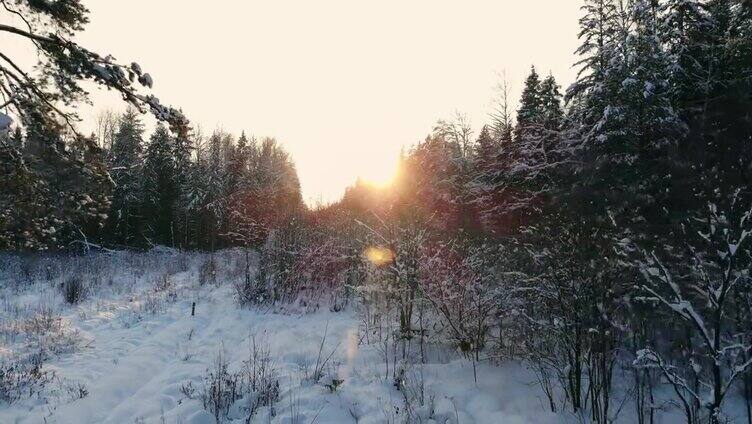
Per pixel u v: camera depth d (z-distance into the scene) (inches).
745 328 218.4
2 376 278.1
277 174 1886.1
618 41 415.8
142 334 396.2
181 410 236.7
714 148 332.2
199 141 2044.8
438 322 348.2
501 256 350.0
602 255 237.5
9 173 315.3
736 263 213.8
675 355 252.5
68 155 334.3
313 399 247.3
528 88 836.0
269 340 367.6
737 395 229.0
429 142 936.3
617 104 380.8
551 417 219.9
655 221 323.9
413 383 262.4
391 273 356.5
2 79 293.6
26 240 352.2
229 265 737.0
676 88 386.3
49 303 523.8
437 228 493.4
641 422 207.8
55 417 235.8
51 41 278.8
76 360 326.6
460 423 223.3
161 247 1364.4
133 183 1370.6
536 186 557.9
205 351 352.2
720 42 382.9
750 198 272.5
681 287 259.3
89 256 1028.5
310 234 575.2
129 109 1672.0
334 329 384.5
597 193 378.0
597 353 225.9
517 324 293.6
